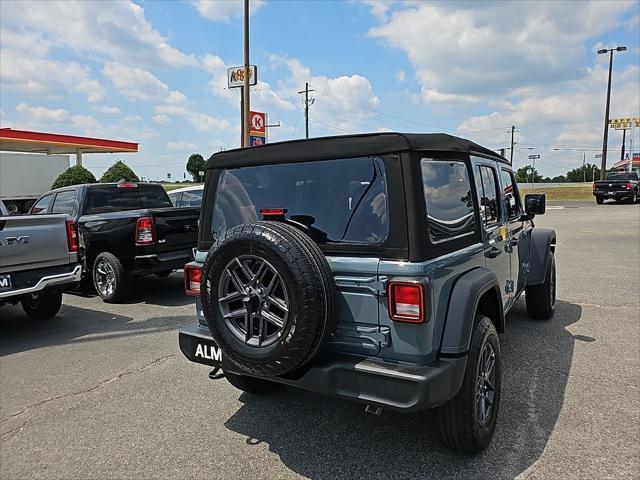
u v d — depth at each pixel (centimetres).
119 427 348
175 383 422
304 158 293
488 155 398
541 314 563
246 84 1639
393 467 288
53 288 575
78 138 2733
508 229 421
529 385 389
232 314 274
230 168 330
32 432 345
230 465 296
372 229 264
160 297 763
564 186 4412
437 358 265
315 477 282
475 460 291
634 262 930
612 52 3475
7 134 2412
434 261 260
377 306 259
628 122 4703
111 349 516
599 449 298
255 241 257
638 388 381
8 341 554
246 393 397
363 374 255
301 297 247
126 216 711
